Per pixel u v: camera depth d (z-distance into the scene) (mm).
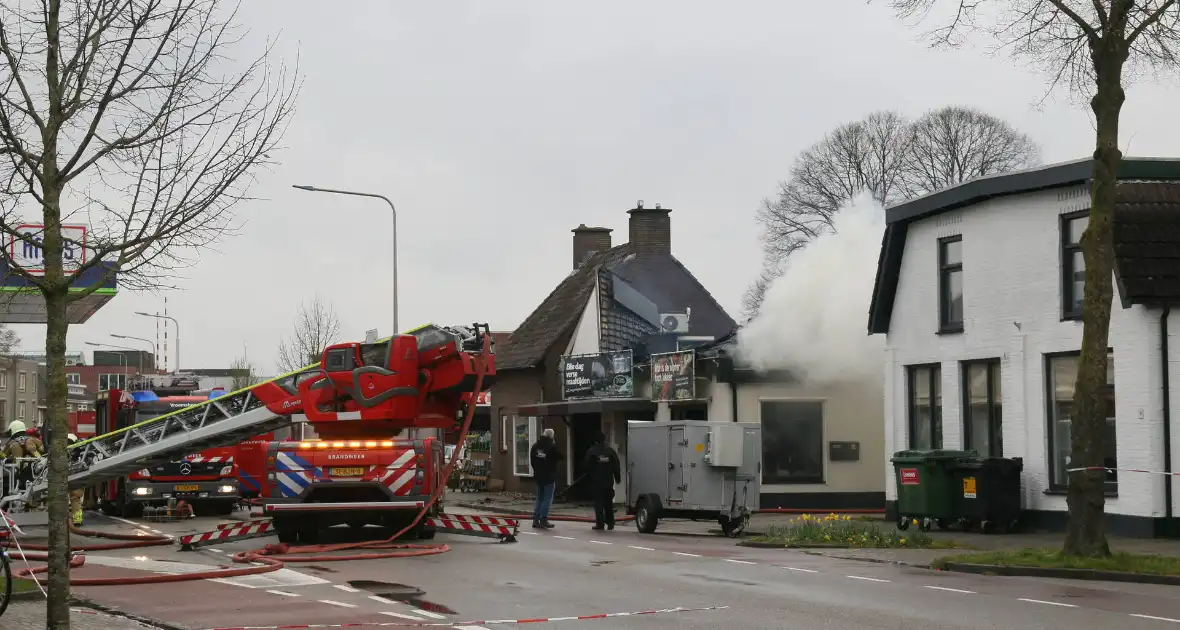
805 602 12719
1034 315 22172
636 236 44188
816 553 18469
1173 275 19672
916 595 13289
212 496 28469
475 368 21125
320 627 11242
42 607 12633
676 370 31109
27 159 9438
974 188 23141
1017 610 12055
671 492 22922
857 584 14383
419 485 20156
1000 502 21734
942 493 22062
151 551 19625
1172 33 16094
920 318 25266
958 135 49281
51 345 9414
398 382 20922
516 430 41781
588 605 12617
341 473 20000
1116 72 15938
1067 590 13812
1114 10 15727
